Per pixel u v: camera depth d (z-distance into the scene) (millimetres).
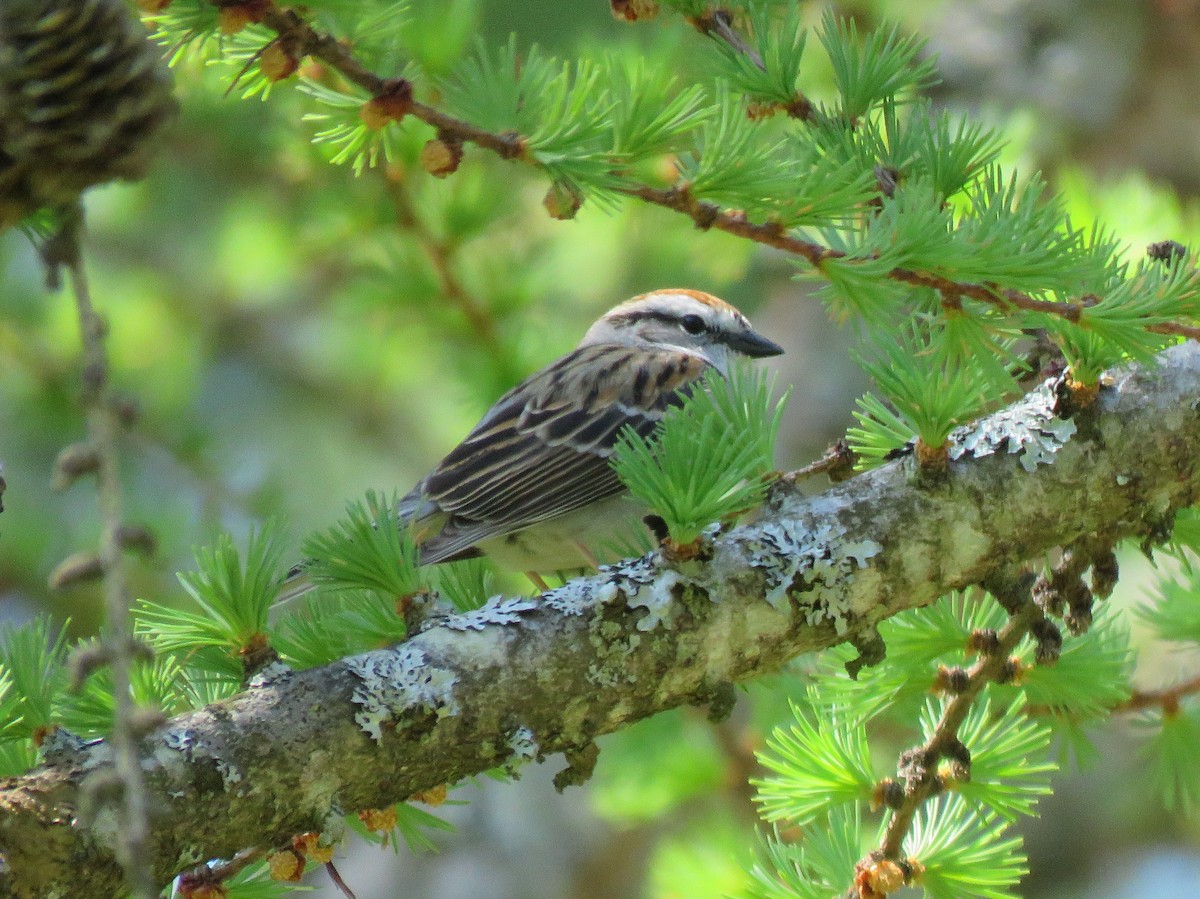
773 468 5570
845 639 5492
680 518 5152
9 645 5348
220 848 4809
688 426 5387
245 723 4891
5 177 4047
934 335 5758
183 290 15156
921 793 5715
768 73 6516
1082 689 6066
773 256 14594
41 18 3906
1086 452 5609
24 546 12703
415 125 9922
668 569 5316
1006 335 6090
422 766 5055
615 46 8844
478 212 10578
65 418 13367
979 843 5742
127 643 3297
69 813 4598
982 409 5953
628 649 5219
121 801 4578
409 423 15414
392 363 14977
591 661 5195
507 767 5133
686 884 7008
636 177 5723
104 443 3375
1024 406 5758
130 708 3326
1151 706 6914
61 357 13422
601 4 12602
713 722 5414
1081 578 5762
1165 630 7176
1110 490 5625
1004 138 9906
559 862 13922
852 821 6016
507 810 14289
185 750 4789
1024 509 5570
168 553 11898
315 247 11891
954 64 14320
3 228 4145
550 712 5168
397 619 5523
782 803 5938
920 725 6449
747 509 5332
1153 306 5391
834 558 5410
